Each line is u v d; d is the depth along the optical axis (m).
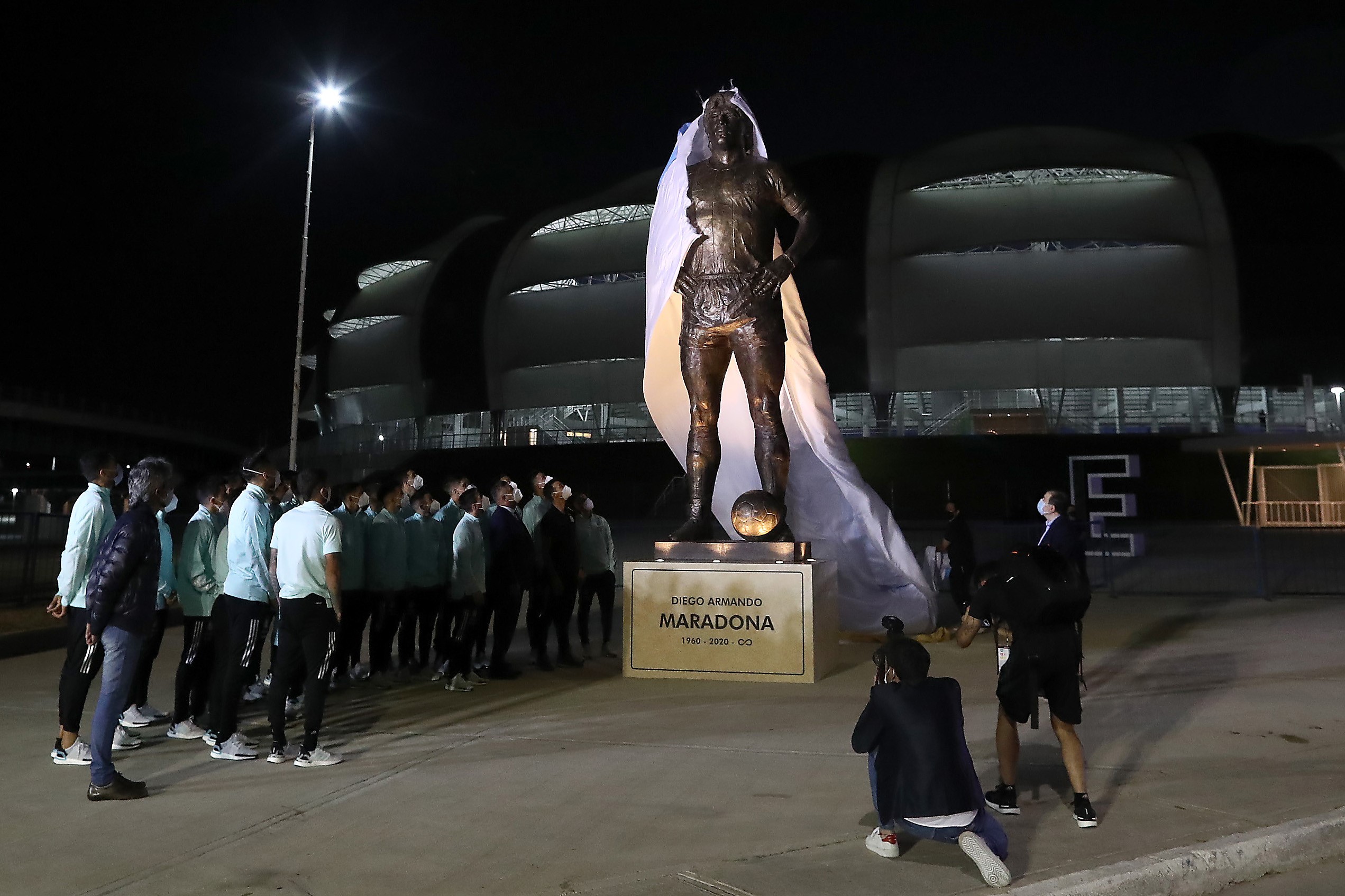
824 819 4.64
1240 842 4.21
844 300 52.69
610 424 59.94
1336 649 9.88
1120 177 52.44
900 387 53.00
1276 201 49.81
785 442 9.22
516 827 4.53
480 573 8.46
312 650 5.79
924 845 4.26
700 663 8.63
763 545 8.67
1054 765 5.63
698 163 9.50
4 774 5.54
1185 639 10.85
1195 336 49.62
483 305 62.03
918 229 52.84
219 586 6.77
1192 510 43.31
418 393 64.56
